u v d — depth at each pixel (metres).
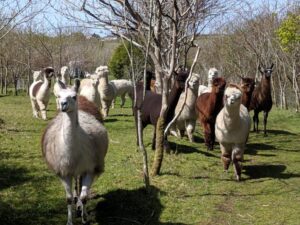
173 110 7.19
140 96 7.77
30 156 7.07
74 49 22.06
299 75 18.55
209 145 8.06
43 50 21.27
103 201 5.17
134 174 6.14
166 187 5.69
